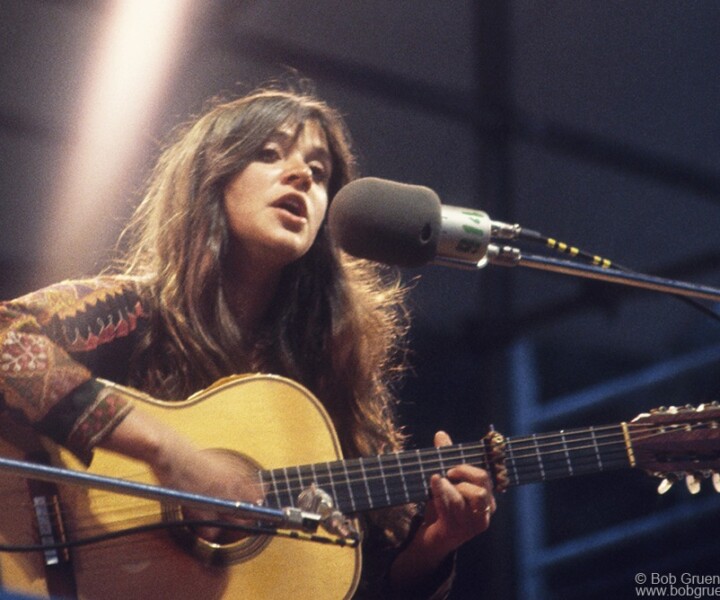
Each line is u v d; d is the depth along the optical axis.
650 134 19.03
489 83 18.08
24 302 8.09
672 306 21.02
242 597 8.11
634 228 20.31
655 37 17.39
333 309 9.52
